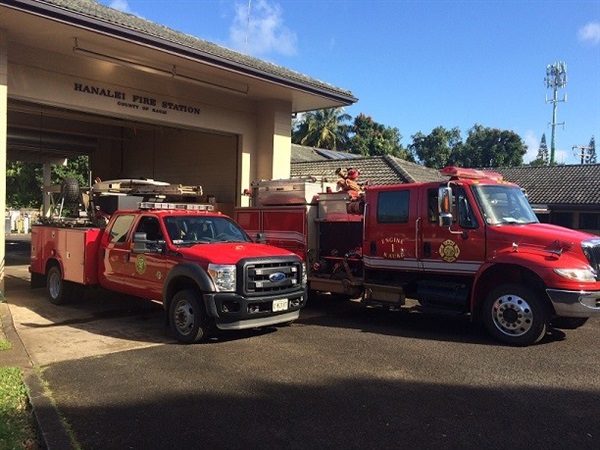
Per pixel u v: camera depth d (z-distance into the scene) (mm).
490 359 6969
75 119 18172
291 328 9039
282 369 6543
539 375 6254
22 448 4195
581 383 5949
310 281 10742
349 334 8539
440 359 6973
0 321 9055
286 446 4406
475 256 8391
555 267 7410
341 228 10547
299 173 25219
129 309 10703
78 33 10844
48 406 5172
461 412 5102
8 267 17266
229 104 15688
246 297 7789
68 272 10664
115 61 12117
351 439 4523
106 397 5539
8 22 10258
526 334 7648
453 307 8742
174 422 4898
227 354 7262
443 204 8383
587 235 7918
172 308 8117
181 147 18469
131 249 9328
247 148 16234
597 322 9375
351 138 53188
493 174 9242
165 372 6426
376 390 5746
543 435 4574
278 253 8516
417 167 25469
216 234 9273
